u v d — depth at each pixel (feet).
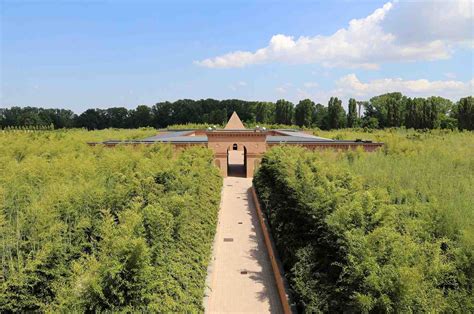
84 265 32.76
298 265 42.04
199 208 60.85
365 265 29.40
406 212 43.50
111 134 217.56
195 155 98.99
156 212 37.65
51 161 83.66
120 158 82.53
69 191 47.39
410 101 261.85
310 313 35.14
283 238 52.75
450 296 29.48
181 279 37.24
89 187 49.57
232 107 401.70
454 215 38.68
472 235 32.19
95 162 81.46
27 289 31.91
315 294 36.70
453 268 30.71
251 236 69.82
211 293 47.24
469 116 219.41
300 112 320.09
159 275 32.60
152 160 82.48
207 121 364.99
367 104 352.08
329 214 39.75
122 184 57.21
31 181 62.34
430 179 59.36
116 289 27.73
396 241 31.50
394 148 111.65
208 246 53.16
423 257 31.01
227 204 94.89
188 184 61.72
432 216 39.50
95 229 41.50
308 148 124.26
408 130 234.17
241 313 43.01
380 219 36.60
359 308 29.19
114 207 49.14
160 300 30.94
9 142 128.16
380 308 27.94
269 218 68.39
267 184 85.35
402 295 27.02
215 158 131.54
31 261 32.55
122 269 28.25
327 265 39.99
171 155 111.55
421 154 94.53
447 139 140.77
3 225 40.27
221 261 57.82
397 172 65.67
